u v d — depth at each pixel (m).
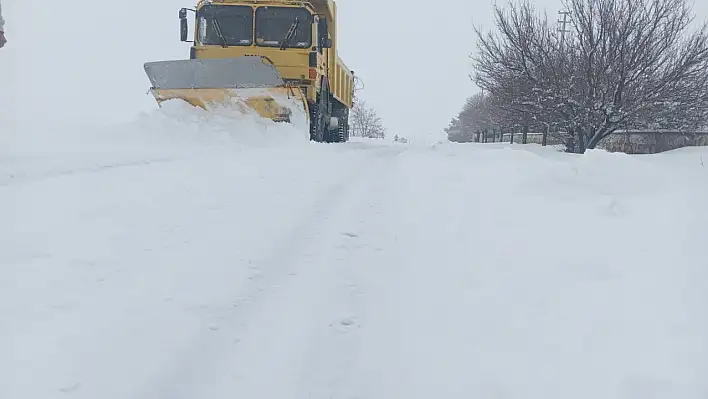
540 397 2.22
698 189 4.96
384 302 3.20
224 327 2.89
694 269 3.04
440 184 6.31
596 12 14.64
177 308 3.05
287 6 12.30
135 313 2.95
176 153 8.55
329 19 15.02
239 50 12.18
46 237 3.88
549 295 3.02
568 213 4.57
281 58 12.21
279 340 2.78
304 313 3.07
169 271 3.54
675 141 16.02
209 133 11.29
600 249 3.59
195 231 4.37
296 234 4.48
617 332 2.56
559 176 5.80
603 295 2.93
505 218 4.57
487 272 3.43
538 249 3.72
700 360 2.27
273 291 3.35
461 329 2.81
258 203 5.42
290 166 7.88
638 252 3.43
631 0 14.28
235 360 2.60
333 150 11.46
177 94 11.61
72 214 4.45
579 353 2.45
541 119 16.30
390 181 6.96
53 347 2.54
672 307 2.68
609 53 14.45
